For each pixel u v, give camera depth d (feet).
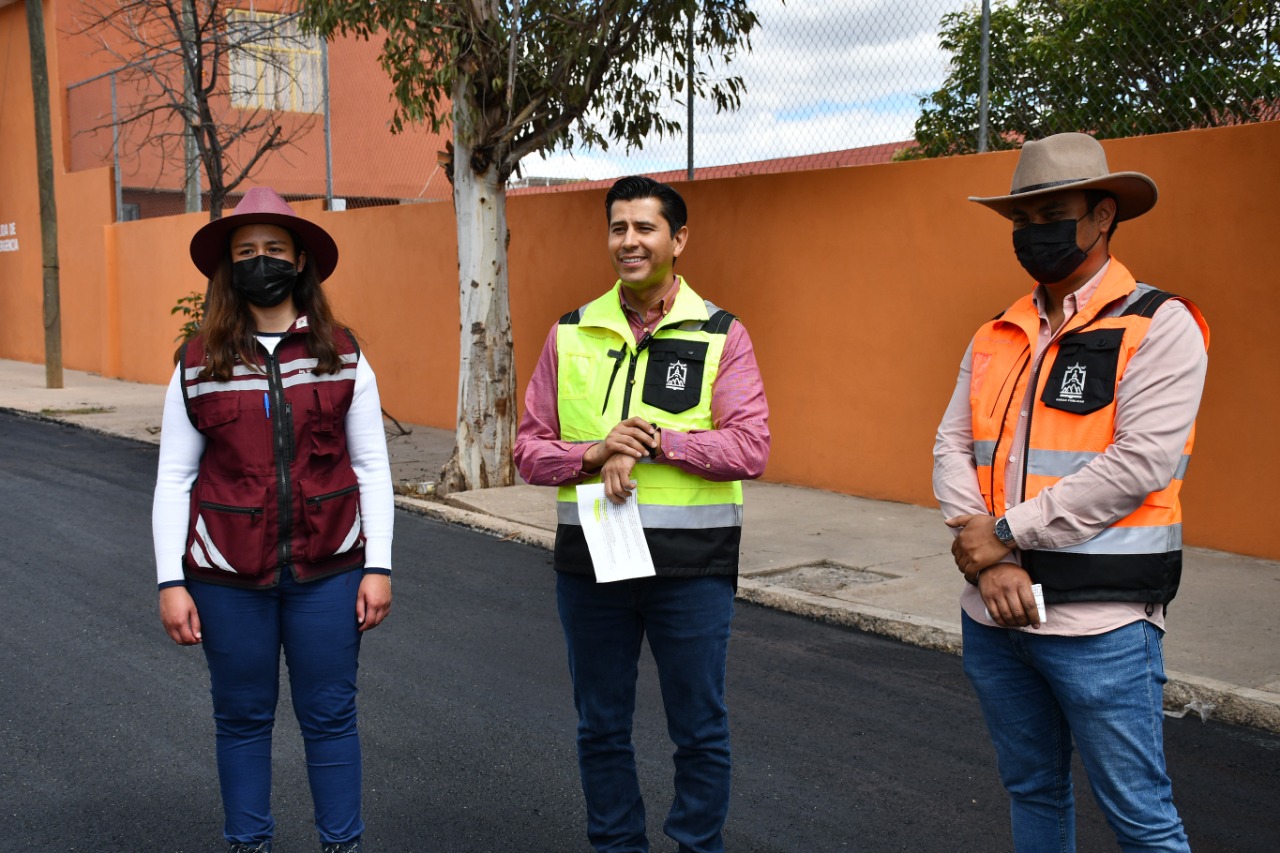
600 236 37.09
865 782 13.76
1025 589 8.54
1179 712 16.08
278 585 10.25
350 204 60.08
